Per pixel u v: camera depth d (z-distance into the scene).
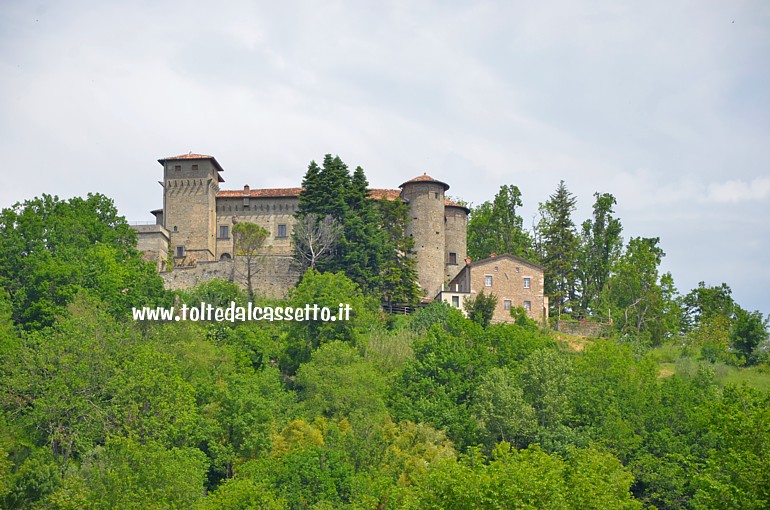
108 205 195.62
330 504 110.69
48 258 170.12
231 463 126.56
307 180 196.88
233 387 132.38
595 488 94.94
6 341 133.38
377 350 159.12
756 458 87.94
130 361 127.56
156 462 106.12
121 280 171.00
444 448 127.75
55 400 117.19
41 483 104.94
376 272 190.25
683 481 123.75
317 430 130.12
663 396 141.75
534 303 191.88
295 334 164.00
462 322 167.12
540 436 135.00
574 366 153.50
